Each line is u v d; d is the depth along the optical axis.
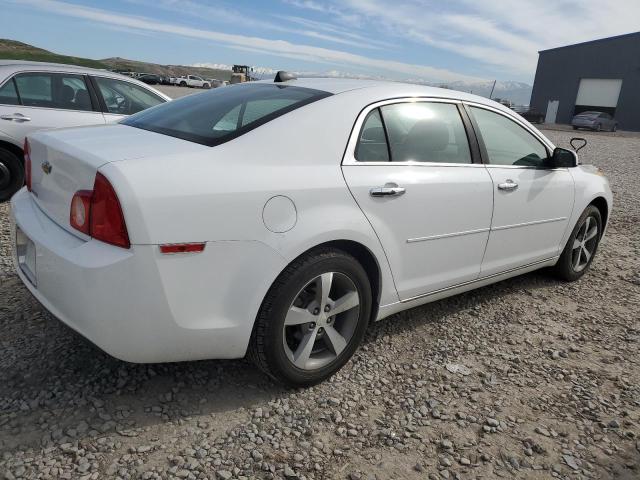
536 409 2.75
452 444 2.43
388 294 3.01
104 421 2.37
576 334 3.66
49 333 3.04
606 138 27.67
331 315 2.72
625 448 2.49
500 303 4.11
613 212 7.86
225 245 2.26
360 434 2.44
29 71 5.77
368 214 2.74
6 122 5.57
